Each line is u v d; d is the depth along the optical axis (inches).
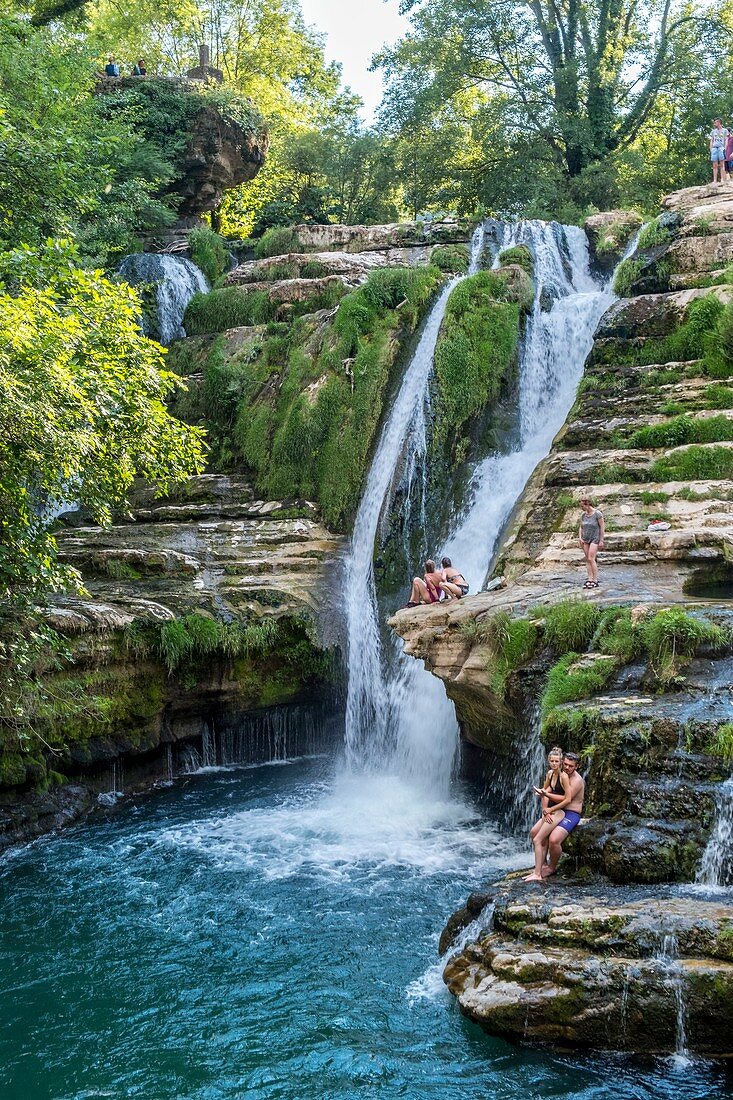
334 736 842.2
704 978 345.7
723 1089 335.3
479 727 649.0
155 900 514.0
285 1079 355.3
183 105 1419.8
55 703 655.1
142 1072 363.9
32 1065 370.3
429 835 597.9
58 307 617.3
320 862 557.3
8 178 837.8
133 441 631.8
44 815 634.8
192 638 741.3
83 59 1178.0
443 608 637.3
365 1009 398.9
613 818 441.7
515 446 915.4
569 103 1517.0
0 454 542.9
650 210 1325.0
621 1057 352.8
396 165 1610.5
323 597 853.2
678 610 522.6
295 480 958.4
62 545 837.2
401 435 921.5
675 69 1456.7
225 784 730.2
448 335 928.9
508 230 1138.7
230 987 422.6
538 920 391.9
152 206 1280.8
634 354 849.5
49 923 490.0
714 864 409.7
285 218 1599.4
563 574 648.4
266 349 1056.8
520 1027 364.5
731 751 424.2
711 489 684.7
